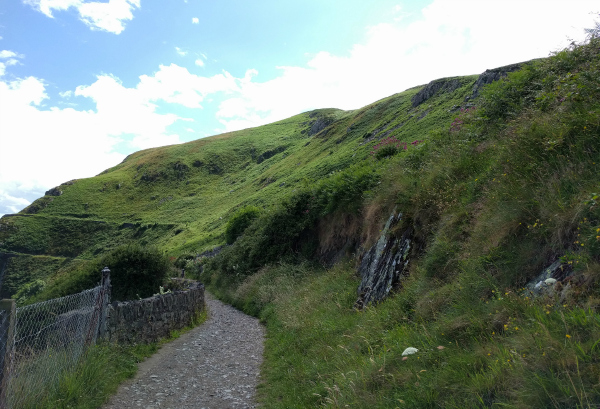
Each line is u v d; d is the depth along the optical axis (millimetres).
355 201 13031
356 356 5254
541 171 4777
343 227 14312
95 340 6816
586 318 2758
